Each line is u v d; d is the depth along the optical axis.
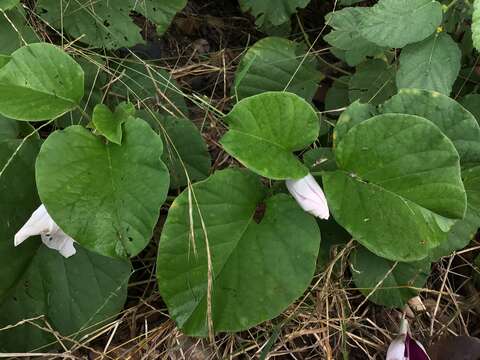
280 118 0.40
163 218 0.48
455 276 0.51
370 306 0.49
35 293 0.42
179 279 0.39
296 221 0.40
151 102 0.52
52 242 0.39
